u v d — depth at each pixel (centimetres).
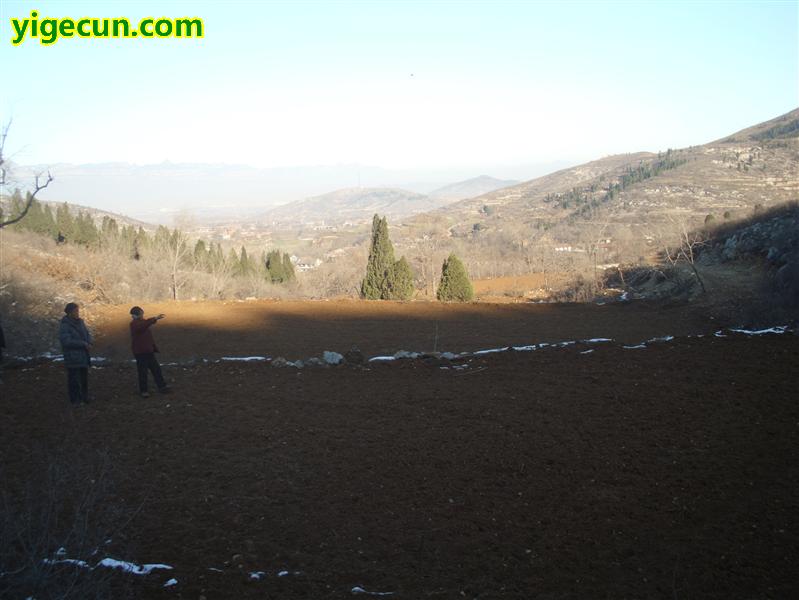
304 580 493
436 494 662
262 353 1730
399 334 2077
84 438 829
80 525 511
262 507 633
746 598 463
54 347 1972
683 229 4084
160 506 630
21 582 417
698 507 610
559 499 641
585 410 888
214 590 468
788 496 620
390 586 489
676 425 816
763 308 2145
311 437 834
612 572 507
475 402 953
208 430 863
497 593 477
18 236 4056
